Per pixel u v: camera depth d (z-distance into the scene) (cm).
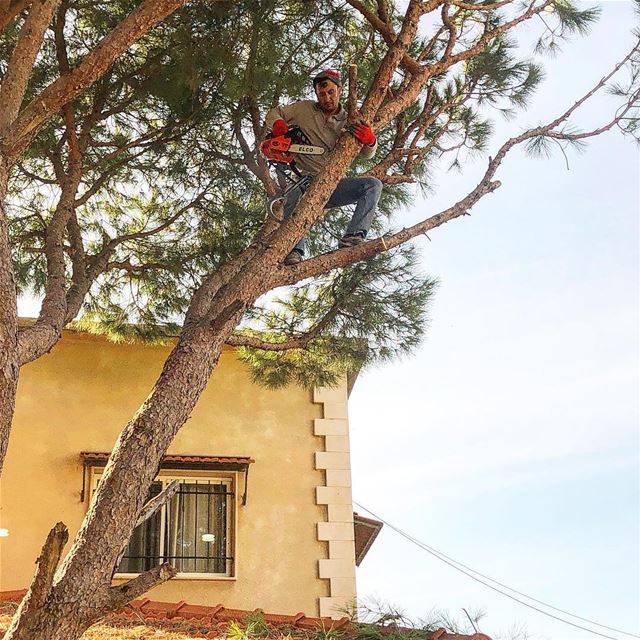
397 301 819
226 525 1073
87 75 475
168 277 854
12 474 1038
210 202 832
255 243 574
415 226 568
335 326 834
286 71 715
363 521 1220
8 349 407
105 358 1116
